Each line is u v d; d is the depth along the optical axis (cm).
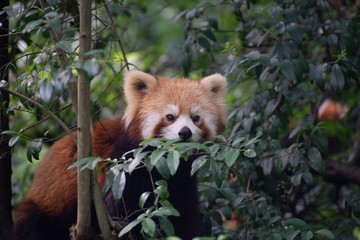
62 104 999
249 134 911
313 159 798
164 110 852
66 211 865
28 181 1142
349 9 1178
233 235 844
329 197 1238
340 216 1067
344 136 1284
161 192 603
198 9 1084
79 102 582
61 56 616
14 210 1055
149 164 592
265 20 1154
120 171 616
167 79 923
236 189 980
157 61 1484
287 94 947
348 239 811
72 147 874
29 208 880
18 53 923
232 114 1001
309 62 941
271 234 703
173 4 1561
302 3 993
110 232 630
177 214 571
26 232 863
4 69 853
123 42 1309
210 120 880
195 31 1088
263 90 1002
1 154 860
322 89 844
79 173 597
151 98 875
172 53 1538
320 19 1064
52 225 875
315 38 1069
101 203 621
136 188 846
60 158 879
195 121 861
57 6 732
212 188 857
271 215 902
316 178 1260
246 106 961
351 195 877
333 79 830
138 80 891
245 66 875
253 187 928
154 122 852
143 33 1600
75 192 855
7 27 858
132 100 886
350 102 1291
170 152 569
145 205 858
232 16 1398
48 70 684
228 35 1289
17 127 1050
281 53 901
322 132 799
